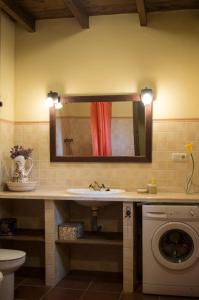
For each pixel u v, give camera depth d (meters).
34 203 3.92
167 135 3.68
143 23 3.67
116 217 3.73
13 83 3.96
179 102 3.67
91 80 3.84
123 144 3.74
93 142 3.80
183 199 3.13
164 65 3.70
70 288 3.29
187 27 3.67
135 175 3.72
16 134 3.98
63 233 3.43
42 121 3.93
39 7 3.63
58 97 3.86
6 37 3.79
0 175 3.66
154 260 3.12
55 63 3.91
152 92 3.70
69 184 3.85
